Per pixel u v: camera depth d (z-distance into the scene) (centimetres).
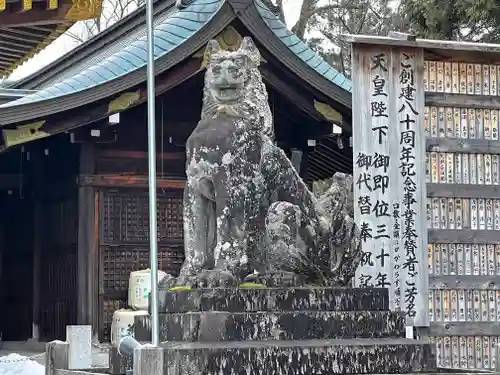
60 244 2152
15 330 2391
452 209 1462
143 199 2097
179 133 2128
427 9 2227
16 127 1895
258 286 964
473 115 1480
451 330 1440
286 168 1038
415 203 1444
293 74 2041
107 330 2041
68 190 2114
